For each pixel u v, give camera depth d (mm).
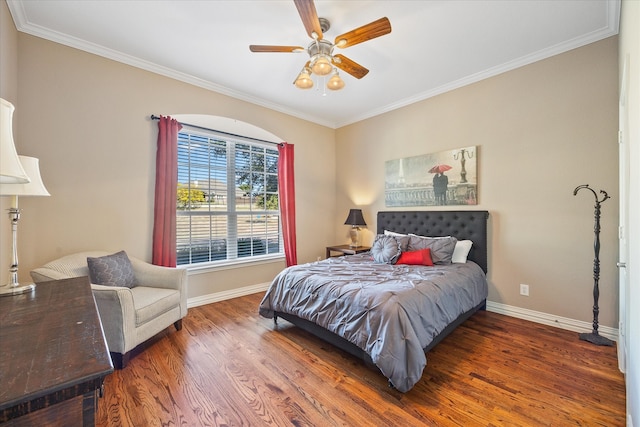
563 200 2654
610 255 2416
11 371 598
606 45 2426
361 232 4531
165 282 2604
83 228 2572
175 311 2523
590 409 1570
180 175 3369
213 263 3525
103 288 1998
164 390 1748
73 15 2201
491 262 3111
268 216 4250
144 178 2936
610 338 2400
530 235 2850
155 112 3002
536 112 2799
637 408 1152
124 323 1976
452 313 2248
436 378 1871
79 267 2301
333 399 1675
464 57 2818
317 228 4668
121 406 1599
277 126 4105
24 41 2297
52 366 625
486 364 2033
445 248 3020
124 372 1943
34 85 2340
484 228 3088
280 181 4184
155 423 1473
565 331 2582
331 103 4000
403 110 3932
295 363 2074
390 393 1729
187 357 2146
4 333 817
